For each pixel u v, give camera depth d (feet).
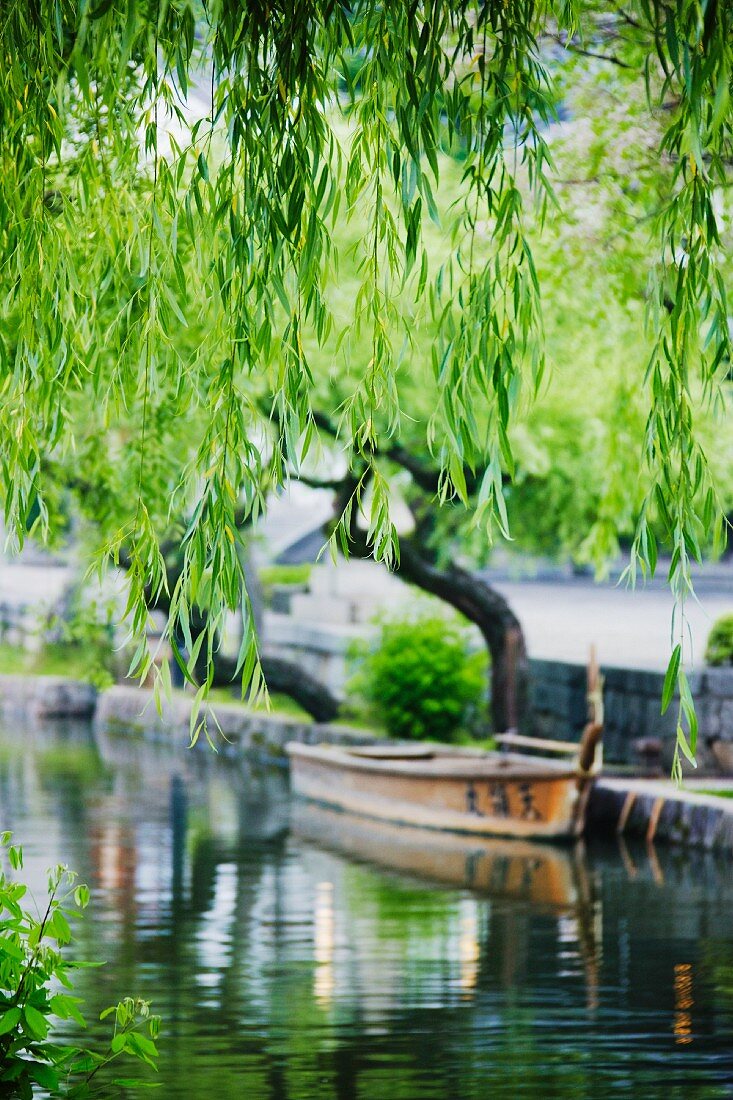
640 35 39.75
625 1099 28.40
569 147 45.80
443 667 88.22
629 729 78.18
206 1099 28.27
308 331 58.23
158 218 20.67
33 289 21.02
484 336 19.80
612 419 55.77
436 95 20.25
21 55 20.81
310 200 20.06
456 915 48.11
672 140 20.01
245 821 71.67
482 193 20.11
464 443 19.71
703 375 20.45
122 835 66.13
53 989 37.19
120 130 22.04
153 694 19.07
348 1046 32.19
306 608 134.41
